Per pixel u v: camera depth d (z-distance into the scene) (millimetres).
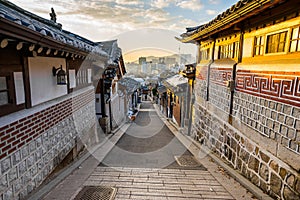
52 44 2393
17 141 2291
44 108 2922
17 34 1735
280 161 2441
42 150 2867
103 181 3133
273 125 2605
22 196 2385
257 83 2977
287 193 2312
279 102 2490
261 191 2758
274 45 2684
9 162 2146
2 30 1543
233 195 2760
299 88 2162
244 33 3453
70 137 3965
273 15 2645
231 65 3834
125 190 2865
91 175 3361
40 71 2854
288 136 2330
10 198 2156
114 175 3381
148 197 2688
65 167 3635
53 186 2859
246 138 3268
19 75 2387
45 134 2963
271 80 2648
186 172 3561
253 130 3074
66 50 2896
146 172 3525
